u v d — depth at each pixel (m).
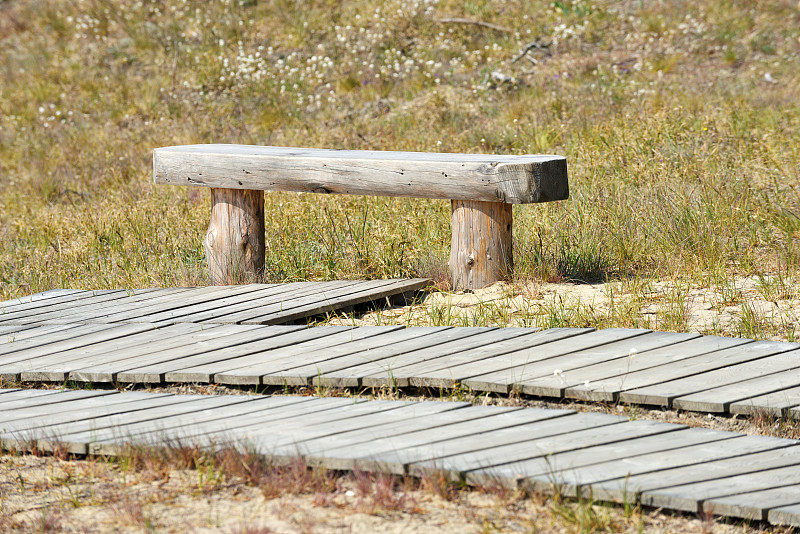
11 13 30.38
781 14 26.64
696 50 25.06
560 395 7.57
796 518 5.50
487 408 7.32
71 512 5.99
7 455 7.06
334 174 11.52
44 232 16.91
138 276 13.30
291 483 6.12
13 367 9.05
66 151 21.92
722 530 5.66
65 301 11.80
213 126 22.64
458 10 27.72
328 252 13.16
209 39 27.33
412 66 24.59
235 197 12.17
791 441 6.58
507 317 10.18
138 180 19.52
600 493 5.80
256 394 8.09
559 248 12.45
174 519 5.77
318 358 8.73
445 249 12.71
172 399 7.93
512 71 24.17
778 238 12.62
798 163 15.40
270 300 10.98
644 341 8.76
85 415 7.55
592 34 26.19
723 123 18.09
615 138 17.56
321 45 26.44
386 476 6.15
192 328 10.08
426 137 19.83
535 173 10.59
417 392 8.09
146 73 26.16
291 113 23.11
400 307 11.08
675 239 12.24
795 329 9.31
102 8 29.45
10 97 25.72
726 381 7.66
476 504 5.87
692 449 6.44
